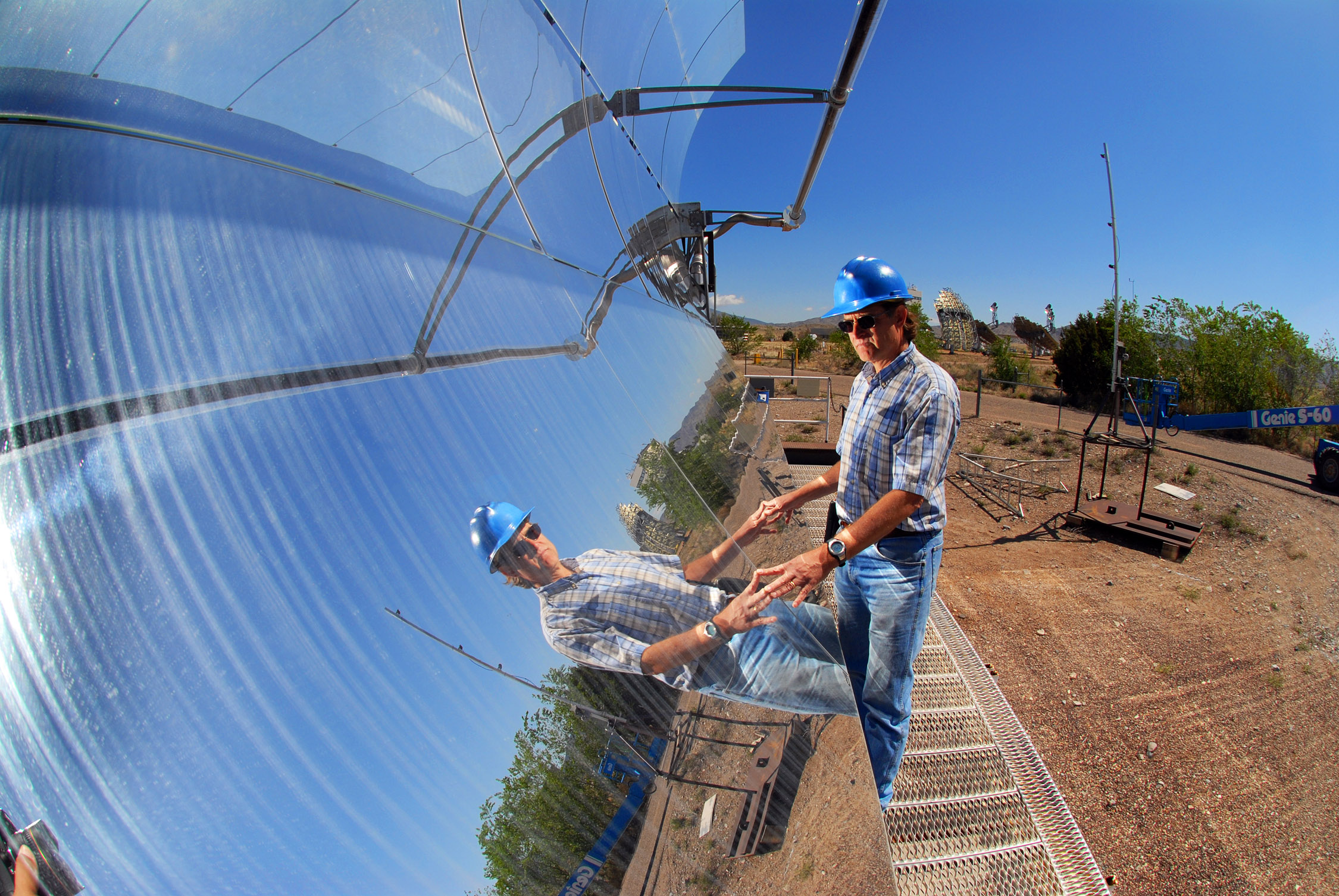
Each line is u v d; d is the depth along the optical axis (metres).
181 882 0.30
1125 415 14.09
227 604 0.37
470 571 0.50
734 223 3.88
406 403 0.53
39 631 0.32
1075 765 3.71
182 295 0.43
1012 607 5.80
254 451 0.41
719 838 0.65
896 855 1.76
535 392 0.72
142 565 0.35
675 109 2.79
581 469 0.72
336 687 0.39
